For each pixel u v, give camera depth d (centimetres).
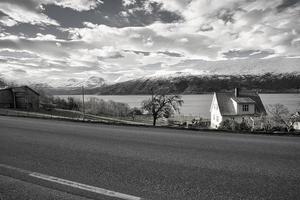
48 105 5769
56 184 394
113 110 6306
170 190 366
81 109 6194
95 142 741
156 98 3478
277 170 455
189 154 580
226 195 346
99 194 354
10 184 396
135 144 705
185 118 5662
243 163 501
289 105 7569
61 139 798
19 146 688
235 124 1950
